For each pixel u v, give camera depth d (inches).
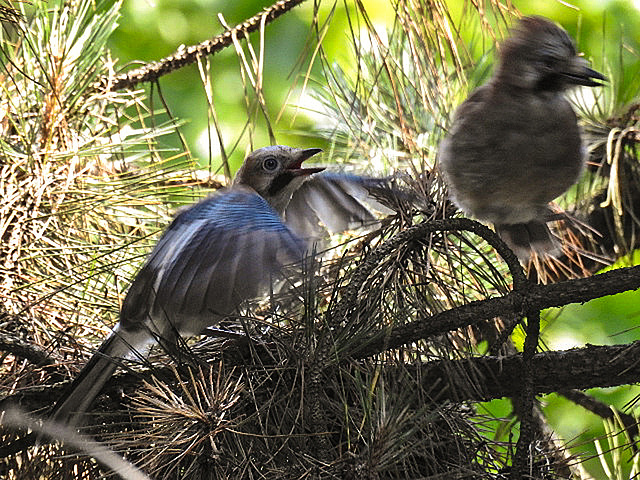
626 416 289.1
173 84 499.8
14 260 263.7
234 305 215.0
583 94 321.7
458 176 252.1
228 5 502.0
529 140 245.8
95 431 231.5
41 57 292.2
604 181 322.0
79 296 265.6
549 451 239.8
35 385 242.5
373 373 225.6
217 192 254.1
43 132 285.3
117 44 495.2
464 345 243.4
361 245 266.2
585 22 478.0
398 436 201.9
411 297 238.5
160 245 237.5
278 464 216.1
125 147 309.6
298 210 306.8
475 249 241.4
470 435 235.1
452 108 299.9
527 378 223.8
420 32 281.9
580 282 221.1
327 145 373.7
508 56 252.8
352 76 330.3
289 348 223.1
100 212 287.7
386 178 264.8
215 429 210.4
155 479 210.7
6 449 231.5
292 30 491.5
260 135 490.3
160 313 234.1
